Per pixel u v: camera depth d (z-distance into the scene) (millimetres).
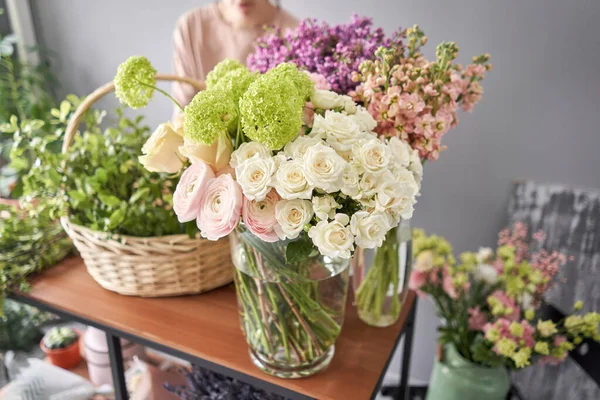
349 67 868
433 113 793
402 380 1268
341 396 775
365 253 910
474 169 1410
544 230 1348
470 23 1260
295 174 581
